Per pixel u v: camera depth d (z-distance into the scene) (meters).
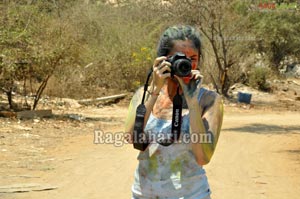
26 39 16.22
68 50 17.02
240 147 12.84
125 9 30.98
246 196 8.05
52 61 16.89
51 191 8.05
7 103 18.53
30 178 8.81
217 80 27.92
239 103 26.12
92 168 9.70
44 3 22.30
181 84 3.50
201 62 3.79
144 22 29.70
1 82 16.95
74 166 9.85
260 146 13.13
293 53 41.91
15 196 7.74
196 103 3.48
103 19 28.83
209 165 10.34
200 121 3.47
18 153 10.90
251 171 9.93
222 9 26.34
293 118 21.55
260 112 24.09
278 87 34.06
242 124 18.19
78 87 23.80
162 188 3.56
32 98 20.33
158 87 3.56
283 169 10.24
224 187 8.57
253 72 31.45
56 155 10.89
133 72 26.25
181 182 3.54
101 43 27.20
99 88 25.47
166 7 28.22
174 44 3.60
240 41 28.12
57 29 17.12
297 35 40.06
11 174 9.04
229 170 9.94
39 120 15.91
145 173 3.62
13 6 17.28
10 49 15.95
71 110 20.34
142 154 3.64
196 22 26.20
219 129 3.58
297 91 33.88
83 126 15.62
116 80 26.14
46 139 12.85
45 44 16.56
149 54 26.42
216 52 26.80
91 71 25.59
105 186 8.40
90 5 30.67
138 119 3.59
